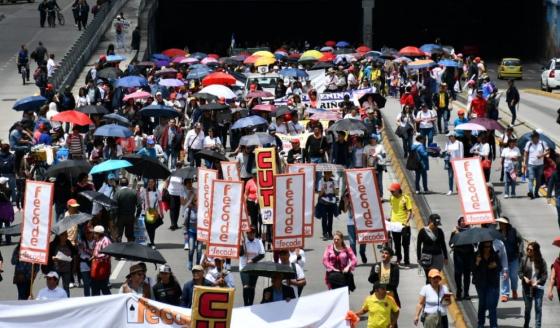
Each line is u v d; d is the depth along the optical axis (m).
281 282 41.81
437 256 48.81
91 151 75.62
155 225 58.00
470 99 98.75
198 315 36.81
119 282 52.59
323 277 53.97
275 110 79.56
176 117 79.06
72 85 115.44
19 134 70.38
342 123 68.12
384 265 44.97
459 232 48.03
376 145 67.88
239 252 45.38
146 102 82.50
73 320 39.00
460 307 49.06
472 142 72.62
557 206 61.16
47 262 44.03
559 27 165.12
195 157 66.12
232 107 83.00
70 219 46.34
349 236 55.44
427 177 75.56
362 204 47.47
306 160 69.38
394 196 54.91
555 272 45.69
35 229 43.53
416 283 52.81
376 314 40.88
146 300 38.94
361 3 183.88
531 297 45.84
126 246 42.09
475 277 45.56
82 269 46.84
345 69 112.62
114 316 38.91
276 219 44.47
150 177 57.59
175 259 57.22
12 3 181.75
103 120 74.69
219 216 44.53
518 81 153.38
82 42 128.38
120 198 55.16
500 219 48.66
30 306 38.88
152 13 160.25
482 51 195.12
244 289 46.94
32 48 136.88
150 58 143.00
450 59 123.19
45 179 58.81
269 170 52.81
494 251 45.62
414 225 63.50
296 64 116.94
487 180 69.94
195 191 54.44
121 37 135.50
